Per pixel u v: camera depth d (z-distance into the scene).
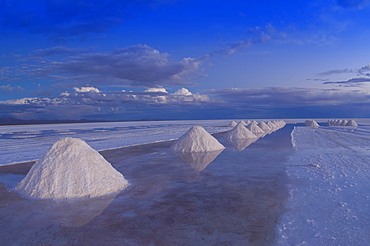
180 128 32.78
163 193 5.75
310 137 19.28
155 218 4.36
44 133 23.86
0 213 4.62
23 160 9.68
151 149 12.66
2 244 3.51
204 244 3.46
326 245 3.40
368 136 19.88
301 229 3.89
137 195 5.62
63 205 5.02
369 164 8.95
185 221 4.23
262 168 8.33
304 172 7.75
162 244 3.47
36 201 5.28
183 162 9.35
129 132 24.95
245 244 3.46
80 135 21.08
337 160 9.71
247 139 17.83
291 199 5.30
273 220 4.25
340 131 26.02
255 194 5.65
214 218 4.34
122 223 4.16
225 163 9.18
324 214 4.48
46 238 3.66
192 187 6.20
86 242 3.54
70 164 6.13
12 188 6.20
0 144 14.78
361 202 5.09
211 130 28.20
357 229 3.87
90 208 4.84
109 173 6.37
